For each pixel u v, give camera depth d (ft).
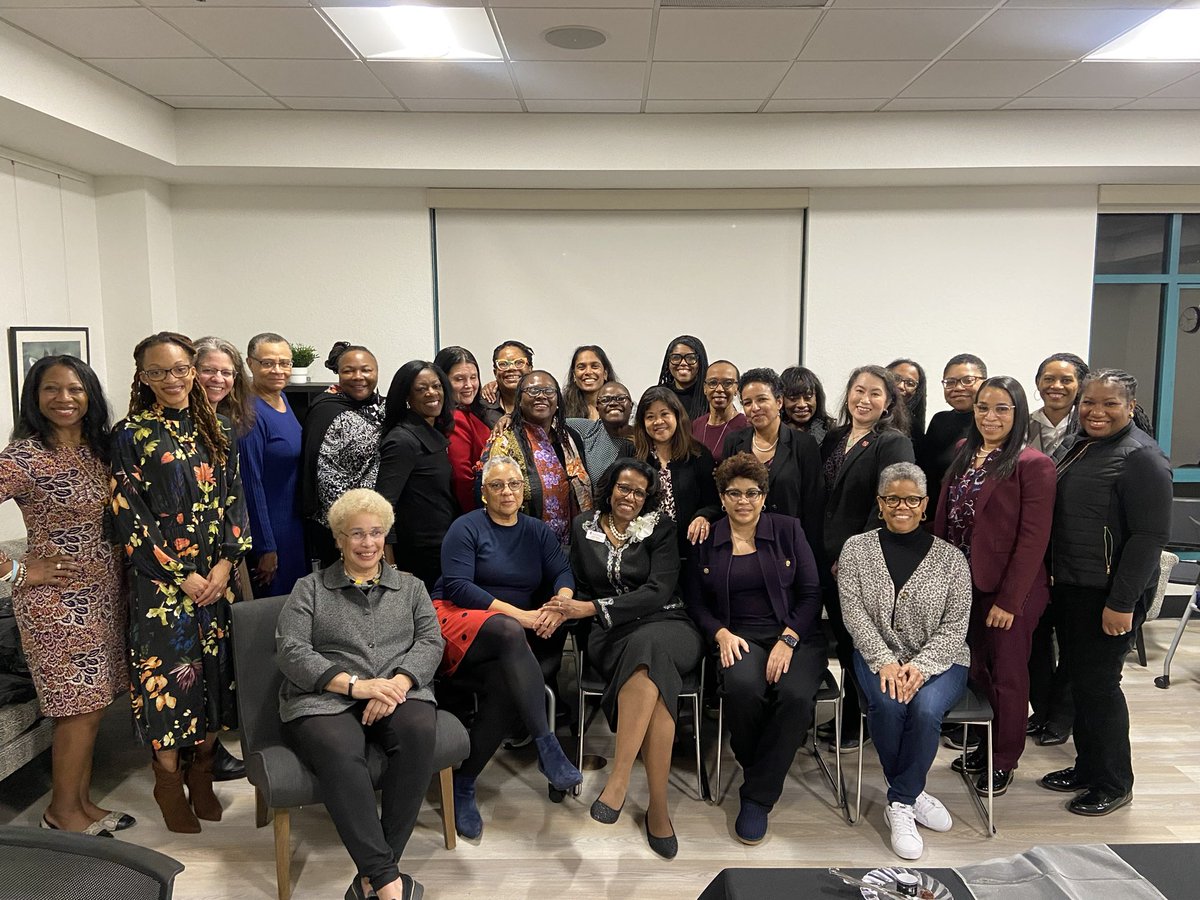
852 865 7.72
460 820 8.21
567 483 10.09
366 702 7.38
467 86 12.95
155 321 15.49
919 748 7.88
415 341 16.67
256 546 9.79
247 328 16.46
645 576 9.05
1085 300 16.55
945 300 16.60
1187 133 14.52
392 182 15.79
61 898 3.97
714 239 16.67
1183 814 8.59
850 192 16.33
